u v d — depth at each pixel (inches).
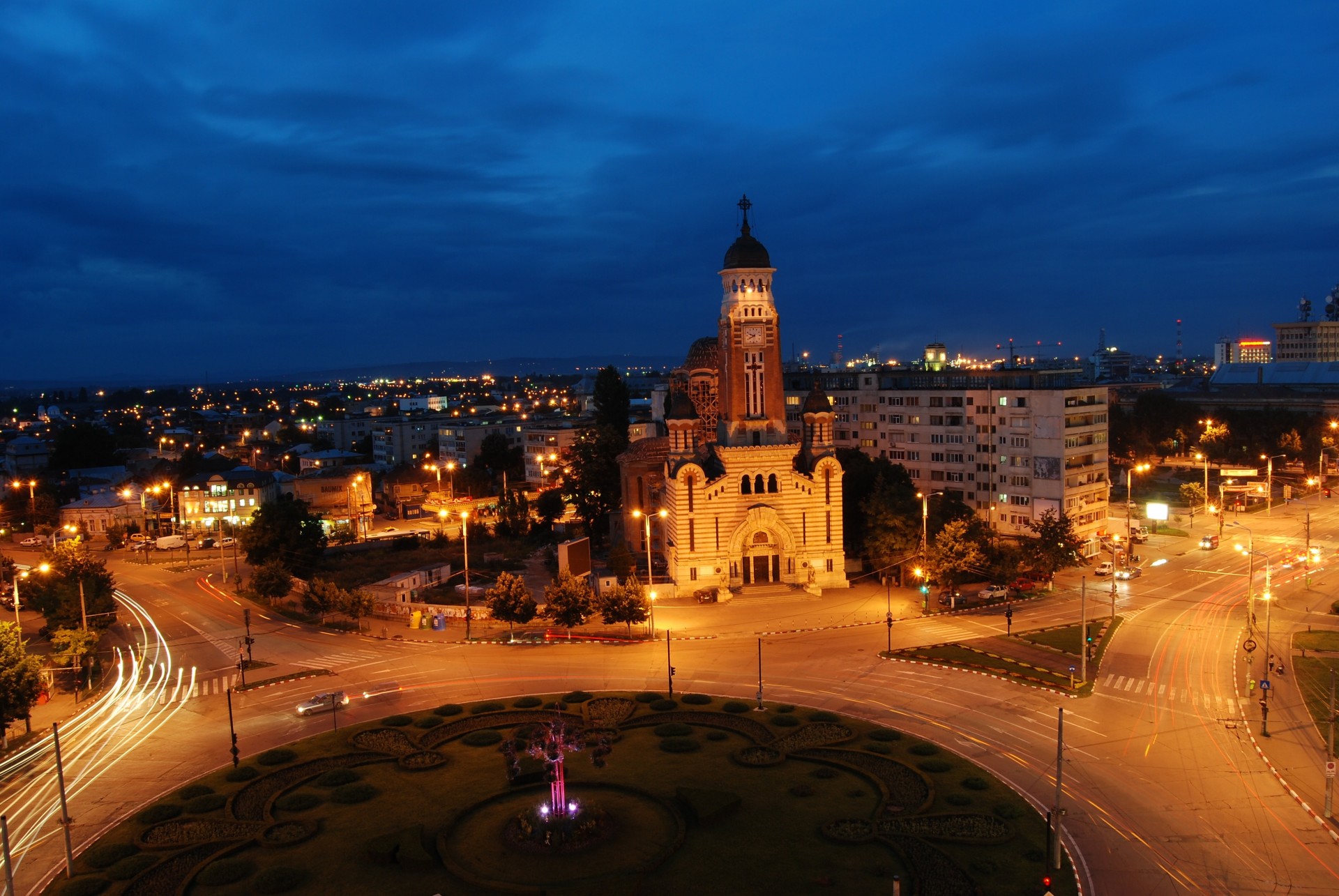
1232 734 3806.6
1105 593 6072.8
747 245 6446.9
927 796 3309.5
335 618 5944.9
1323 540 7549.2
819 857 2928.2
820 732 3878.0
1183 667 4606.3
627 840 3036.4
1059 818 2893.7
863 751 3683.6
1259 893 2728.8
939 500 6624.0
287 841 3093.0
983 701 4212.6
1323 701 4128.9
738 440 6481.3
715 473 6338.6
